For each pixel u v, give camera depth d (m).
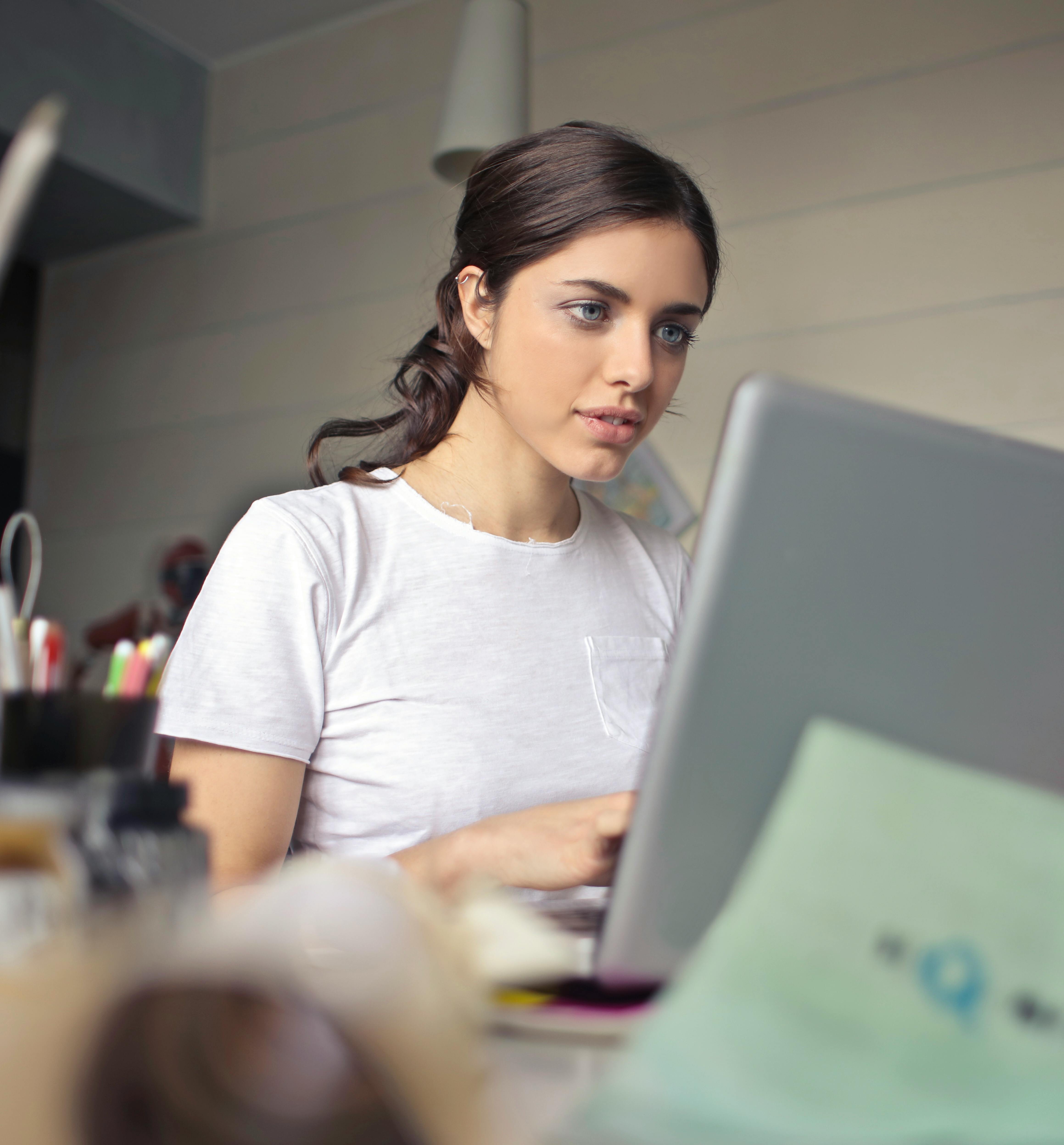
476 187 1.10
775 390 0.44
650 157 1.03
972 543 0.46
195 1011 0.27
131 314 3.64
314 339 3.32
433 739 1.04
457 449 1.17
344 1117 0.27
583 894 0.80
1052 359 2.44
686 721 0.44
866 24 2.71
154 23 3.42
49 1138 0.26
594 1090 0.30
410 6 3.32
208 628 0.97
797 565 0.44
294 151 3.45
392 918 0.29
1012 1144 0.31
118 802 0.38
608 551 1.25
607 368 0.99
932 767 0.37
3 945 0.32
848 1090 0.31
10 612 0.44
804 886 0.35
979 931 0.35
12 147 3.11
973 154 2.57
